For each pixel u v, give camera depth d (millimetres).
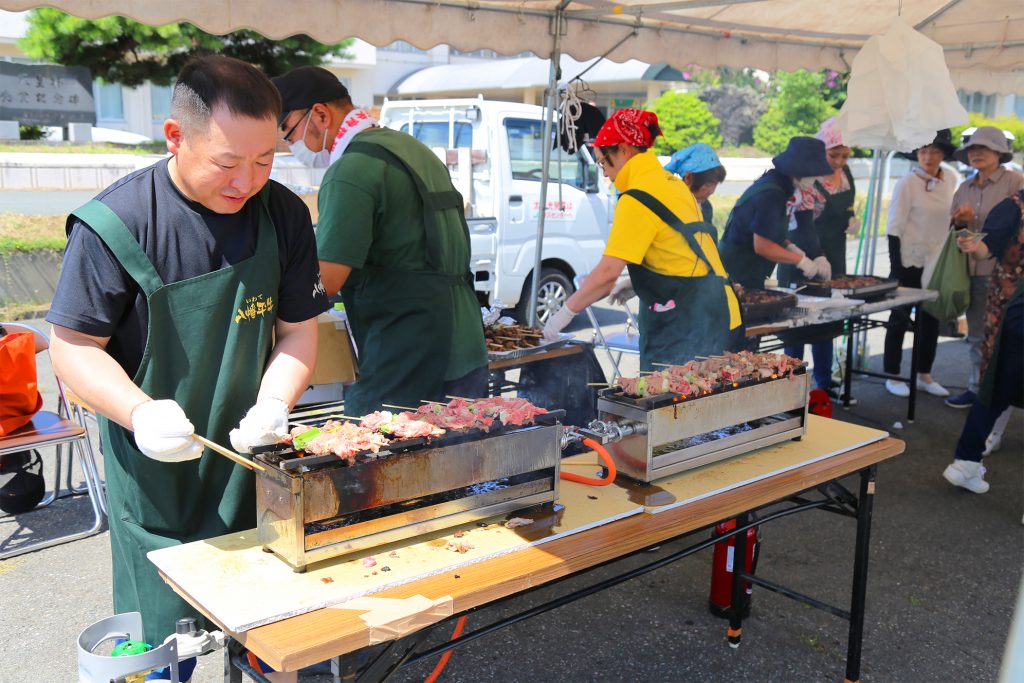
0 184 10375
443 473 1635
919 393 5625
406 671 2562
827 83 21031
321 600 1396
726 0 3762
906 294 4836
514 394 4809
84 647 1584
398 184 2367
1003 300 4152
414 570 1526
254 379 1702
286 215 1721
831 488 2414
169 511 1675
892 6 4438
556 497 1856
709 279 3057
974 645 2766
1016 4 4426
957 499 3965
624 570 3299
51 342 1528
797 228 5004
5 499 3605
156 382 1584
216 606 1366
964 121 3906
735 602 2703
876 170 6051
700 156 4625
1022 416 5352
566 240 7172
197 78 1422
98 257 1503
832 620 2906
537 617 2920
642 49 4301
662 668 2617
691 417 2074
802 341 4250
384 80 21766
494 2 3682
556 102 4199
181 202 1563
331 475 1484
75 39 10727
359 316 2527
